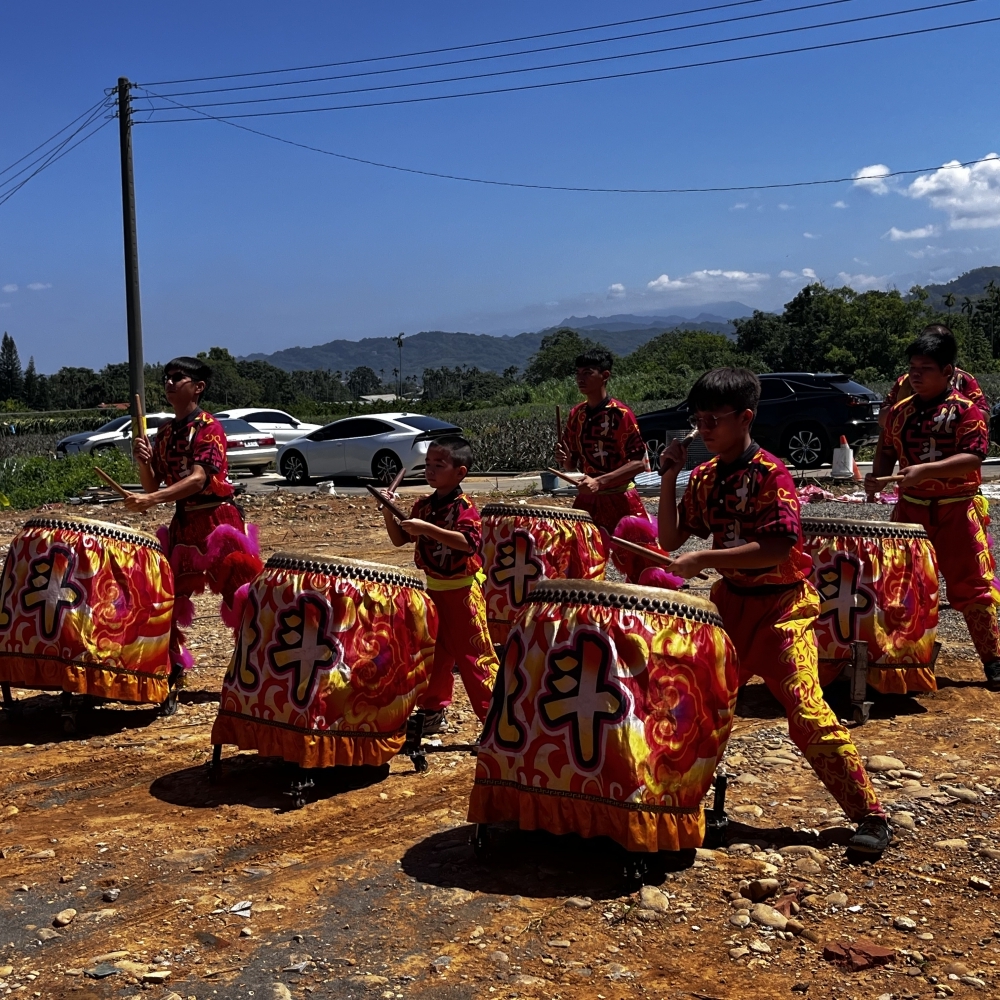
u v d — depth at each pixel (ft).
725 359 247.91
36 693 24.07
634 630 13.42
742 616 14.67
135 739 20.47
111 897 13.58
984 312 283.59
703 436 14.40
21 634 20.43
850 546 20.22
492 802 14.05
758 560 13.97
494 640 23.36
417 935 12.46
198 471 21.26
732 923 12.54
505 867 14.20
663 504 15.03
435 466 18.70
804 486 57.26
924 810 15.51
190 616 22.39
